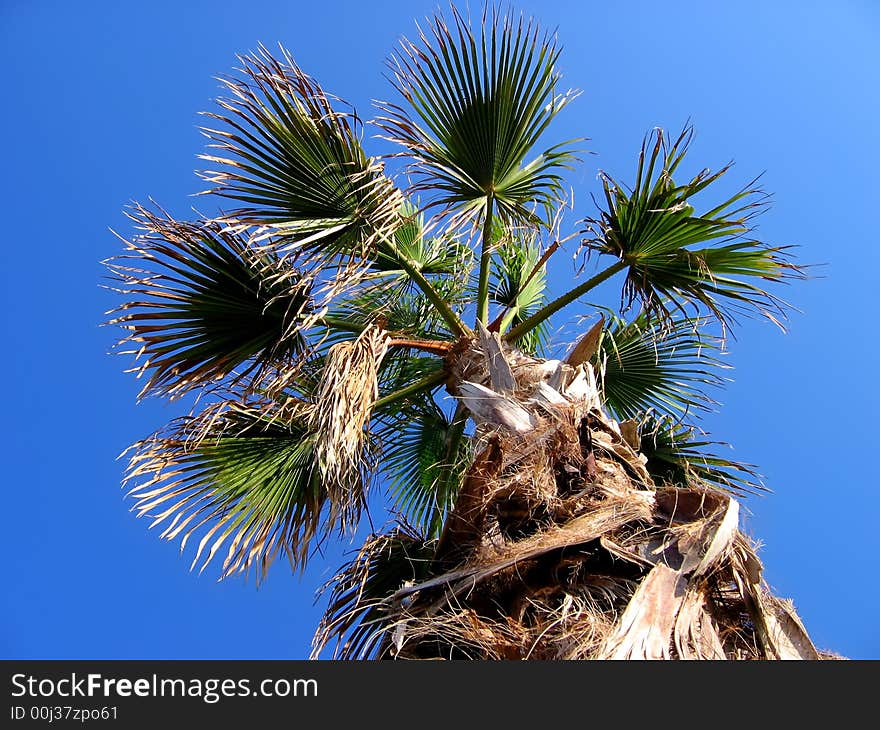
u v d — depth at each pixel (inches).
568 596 132.4
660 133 193.8
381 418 262.4
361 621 192.1
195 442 209.0
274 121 197.8
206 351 215.5
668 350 261.4
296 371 210.8
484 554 145.7
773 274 201.3
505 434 160.4
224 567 200.1
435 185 213.3
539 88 207.2
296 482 214.5
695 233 198.4
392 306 261.3
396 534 216.2
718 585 134.6
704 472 249.9
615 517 144.6
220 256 209.8
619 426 181.2
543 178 224.5
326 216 207.3
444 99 207.9
